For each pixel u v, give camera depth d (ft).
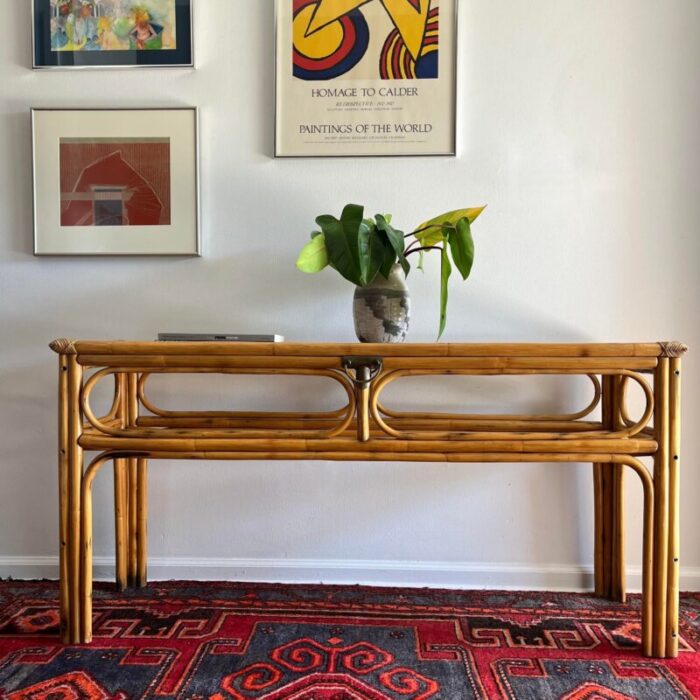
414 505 4.77
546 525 4.72
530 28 4.64
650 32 4.59
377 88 4.67
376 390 3.57
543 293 4.68
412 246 4.68
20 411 4.83
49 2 4.75
